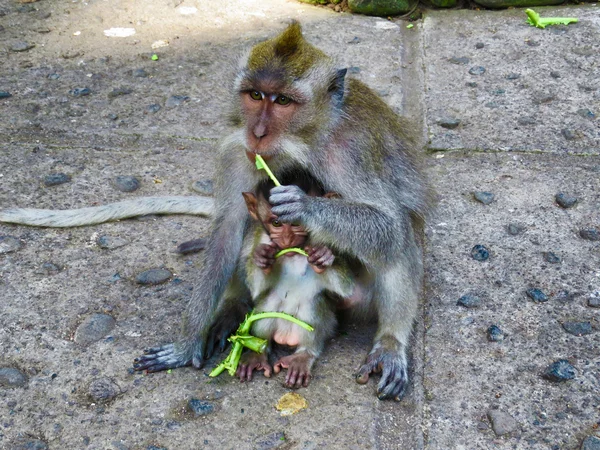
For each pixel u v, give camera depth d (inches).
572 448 102.1
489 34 144.8
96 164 126.3
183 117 132.6
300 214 105.2
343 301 109.7
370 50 142.8
